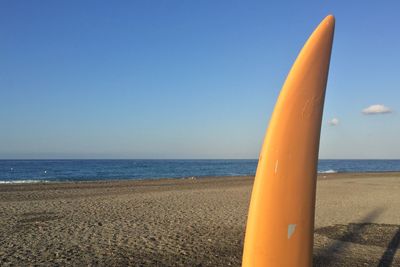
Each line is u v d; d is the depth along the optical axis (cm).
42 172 5519
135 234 886
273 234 246
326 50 249
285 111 248
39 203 1414
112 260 680
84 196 1667
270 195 246
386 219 1121
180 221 1050
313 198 252
